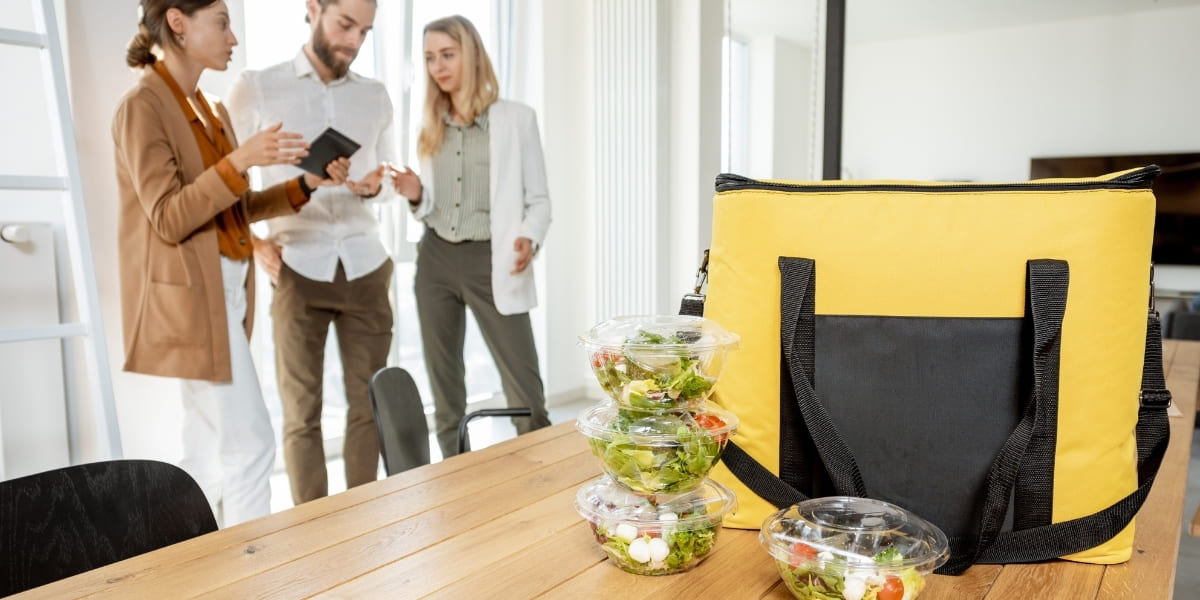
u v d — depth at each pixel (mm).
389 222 3734
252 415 2250
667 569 880
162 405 2535
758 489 988
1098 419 893
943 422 930
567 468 1298
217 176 2014
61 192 2268
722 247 1012
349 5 2660
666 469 856
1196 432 4301
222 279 2148
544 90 4262
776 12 4414
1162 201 5070
